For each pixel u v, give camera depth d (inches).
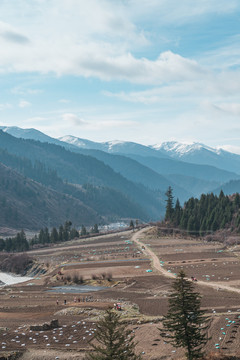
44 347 2893.7
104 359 1932.8
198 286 4970.5
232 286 4889.3
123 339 1993.1
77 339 3053.6
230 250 7859.3
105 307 4065.0
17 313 4052.7
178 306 2266.2
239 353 2516.0
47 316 3838.6
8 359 2674.7
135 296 4653.1
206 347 2689.5
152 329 3174.2
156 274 6023.6
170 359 2539.4
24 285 6250.0
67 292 5265.8
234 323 3137.3
